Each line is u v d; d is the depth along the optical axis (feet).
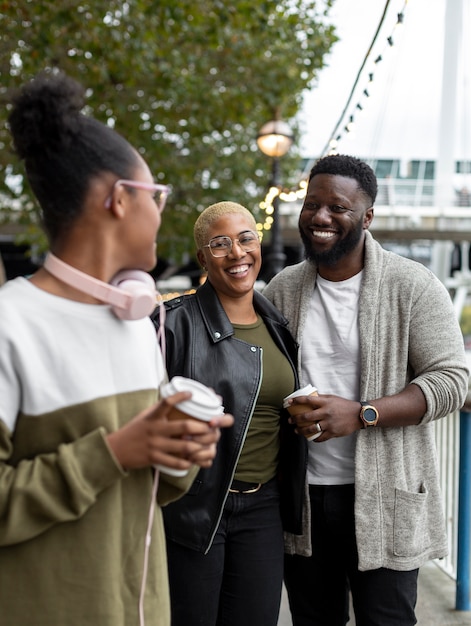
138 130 28.35
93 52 21.86
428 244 118.11
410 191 96.07
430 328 6.67
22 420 3.69
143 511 4.08
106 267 3.91
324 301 7.11
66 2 20.15
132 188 3.86
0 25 21.49
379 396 6.71
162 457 3.62
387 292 6.82
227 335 6.57
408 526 6.61
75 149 3.75
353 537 6.89
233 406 6.39
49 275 3.89
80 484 3.55
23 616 3.69
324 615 7.46
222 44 23.81
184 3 20.98
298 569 7.39
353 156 7.04
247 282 6.84
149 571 4.14
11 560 3.72
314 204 6.90
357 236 6.86
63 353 3.72
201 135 30.04
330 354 7.03
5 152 27.04
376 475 6.62
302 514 7.00
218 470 6.36
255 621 6.64
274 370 6.75
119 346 3.93
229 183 41.68
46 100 3.69
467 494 9.66
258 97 28.30
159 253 44.16
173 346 6.54
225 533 6.59
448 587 10.57
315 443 7.00
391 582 6.66
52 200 3.82
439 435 11.32
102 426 3.77
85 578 3.75
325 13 29.63
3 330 3.58
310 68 30.35
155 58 25.55
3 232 77.41
